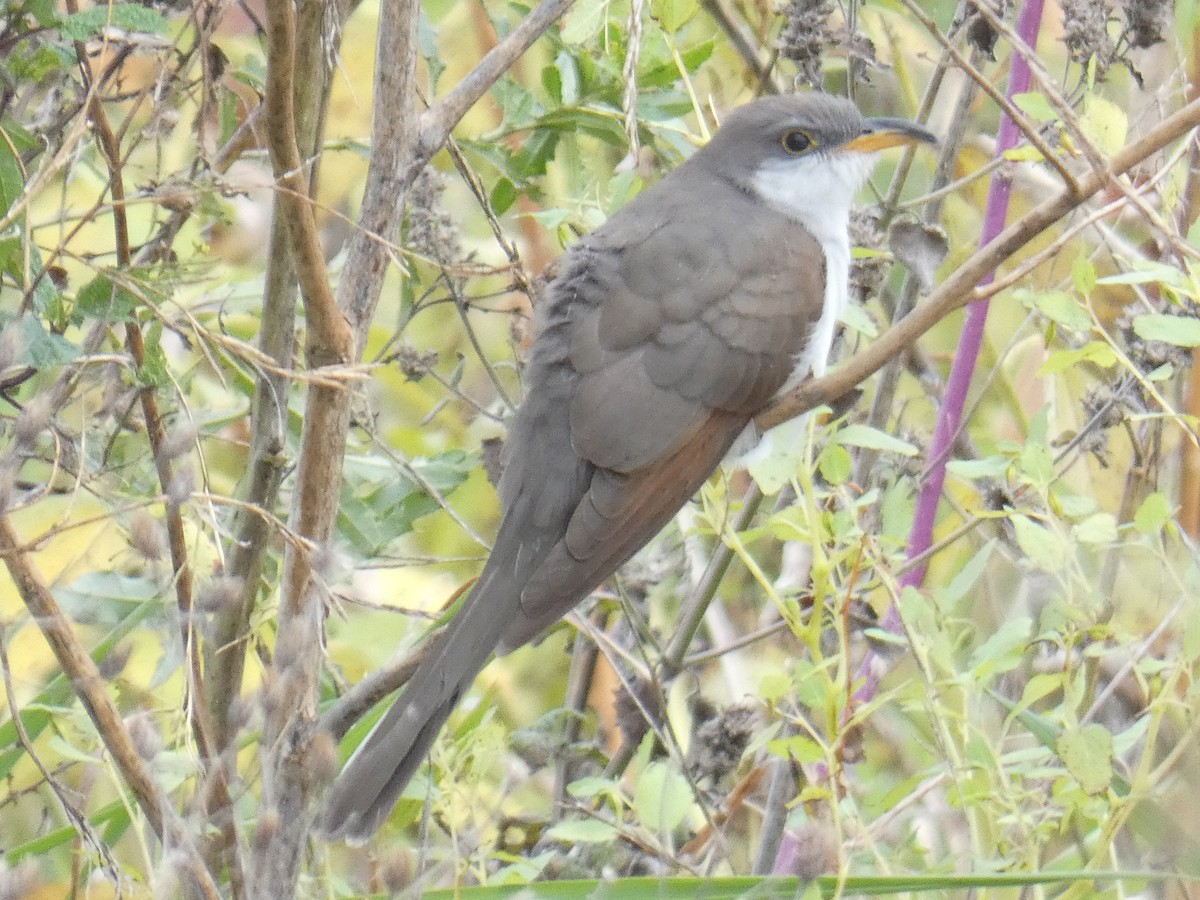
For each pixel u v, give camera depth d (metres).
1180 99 9.27
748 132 8.41
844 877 5.52
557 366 7.55
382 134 6.04
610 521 7.12
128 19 5.62
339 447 5.95
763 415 7.61
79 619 6.97
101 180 7.68
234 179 7.03
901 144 8.41
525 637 6.76
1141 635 7.49
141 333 6.38
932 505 8.31
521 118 8.31
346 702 6.59
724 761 7.72
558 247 10.68
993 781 6.49
